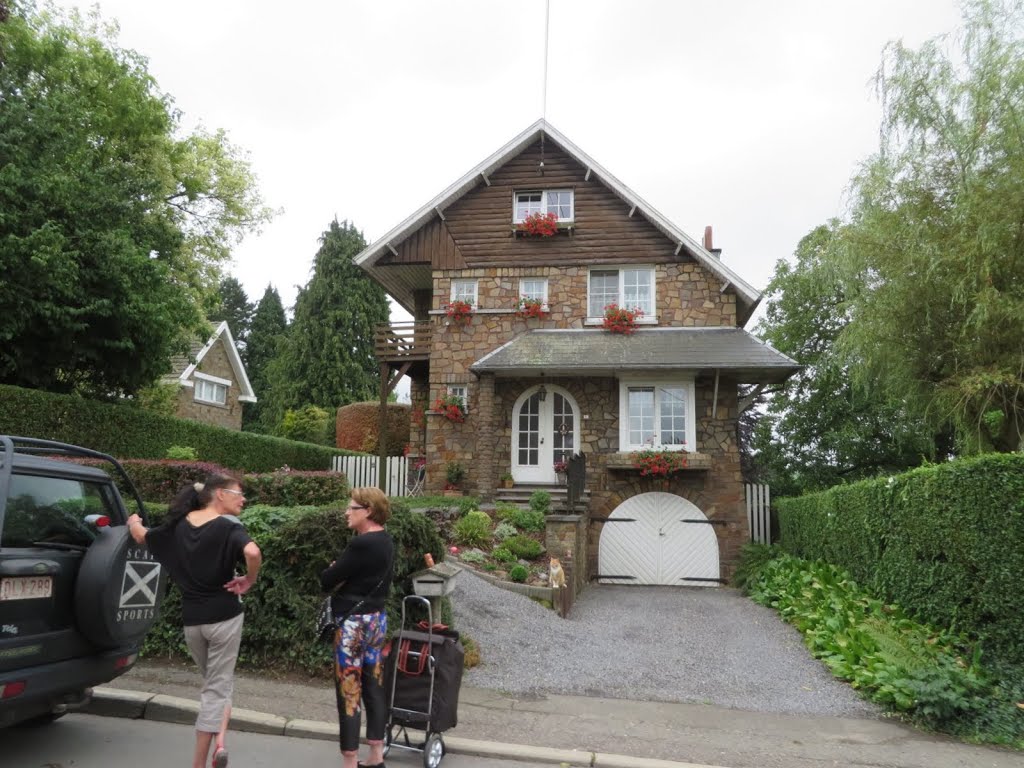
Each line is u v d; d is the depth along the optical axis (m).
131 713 5.97
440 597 6.89
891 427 21.27
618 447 17.50
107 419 14.58
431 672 5.15
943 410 12.88
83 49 18.06
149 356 15.06
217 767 4.52
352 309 39.88
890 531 9.27
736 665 8.70
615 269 18.80
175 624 7.37
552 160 19.27
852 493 10.77
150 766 4.91
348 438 27.69
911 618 8.56
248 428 44.22
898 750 5.98
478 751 5.61
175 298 15.46
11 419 12.50
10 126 13.75
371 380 40.25
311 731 5.75
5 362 13.66
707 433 17.30
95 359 14.59
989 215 11.27
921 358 13.25
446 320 18.98
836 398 22.66
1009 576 6.83
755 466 24.84
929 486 8.09
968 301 11.89
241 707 6.15
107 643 4.93
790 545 15.60
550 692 7.41
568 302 18.69
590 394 17.94
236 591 4.59
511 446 18.08
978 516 7.20
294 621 7.21
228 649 4.57
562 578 11.36
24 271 12.64
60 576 4.79
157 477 11.23
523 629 9.61
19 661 4.42
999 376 11.38
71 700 5.02
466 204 19.39
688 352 16.92
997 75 11.59
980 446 12.65
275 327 50.62
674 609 12.53
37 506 4.84
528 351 17.45
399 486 19.81
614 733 6.21
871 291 13.52
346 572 4.86
